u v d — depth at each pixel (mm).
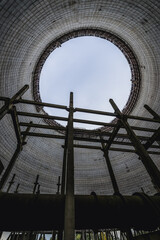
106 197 2703
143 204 2639
